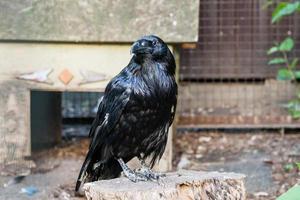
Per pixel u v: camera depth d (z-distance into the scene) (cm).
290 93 892
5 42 650
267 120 813
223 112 869
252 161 704
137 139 500
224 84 899
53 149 756
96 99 888
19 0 643
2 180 641
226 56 895
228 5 887
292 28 886
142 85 481
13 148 664
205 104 899
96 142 513
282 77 768
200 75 895
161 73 480
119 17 642
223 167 686
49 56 652
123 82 487
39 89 657
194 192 448
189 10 642
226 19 889
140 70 483
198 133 817
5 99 658
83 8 641
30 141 683
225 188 459
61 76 653
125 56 650
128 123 492
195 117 822
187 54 894
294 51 888
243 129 819
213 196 454
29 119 662
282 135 801
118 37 641
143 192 432
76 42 645
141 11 641
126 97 484
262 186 623
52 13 643
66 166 686
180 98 891
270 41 890
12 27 642
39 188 620
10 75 655
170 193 435
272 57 892
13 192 609
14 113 660
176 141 785
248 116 819
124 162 509
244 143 774
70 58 651
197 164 696
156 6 641
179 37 642
